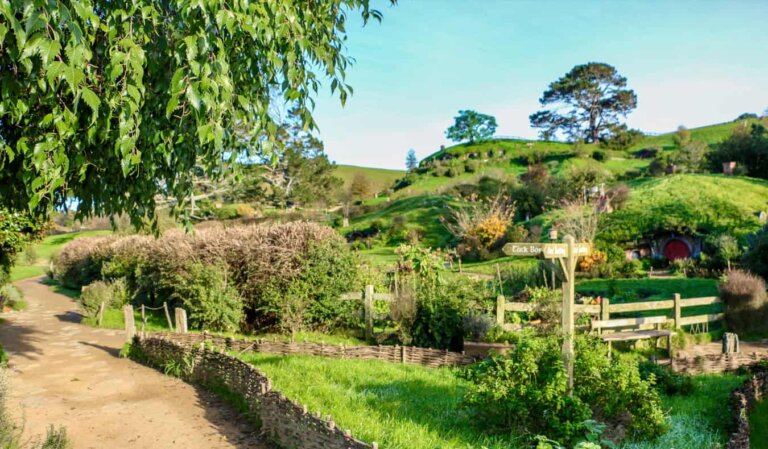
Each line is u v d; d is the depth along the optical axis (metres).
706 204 32.03
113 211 6.22
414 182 86.38
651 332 13.28
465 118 119.44
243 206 57.16
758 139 45.69
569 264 6.89
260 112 5.20
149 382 9.70
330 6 5.70
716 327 16.14
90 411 7.93
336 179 64.06
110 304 19.78
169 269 17.84
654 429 6.68
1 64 4.40
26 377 10.17
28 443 6.27
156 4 4.68
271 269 15.10
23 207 6.40
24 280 37.84
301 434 5.95
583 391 6.75
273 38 4.80
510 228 35.44
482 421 6.73
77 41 3.42
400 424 6.48
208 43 4.11
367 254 41.66
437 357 11.23
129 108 4.05
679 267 26.73
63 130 4.02
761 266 20.12
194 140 5.32
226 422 7.37
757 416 8.09
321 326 15.12
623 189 35.78
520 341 6.91
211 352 9.21
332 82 5.30
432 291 13.63
